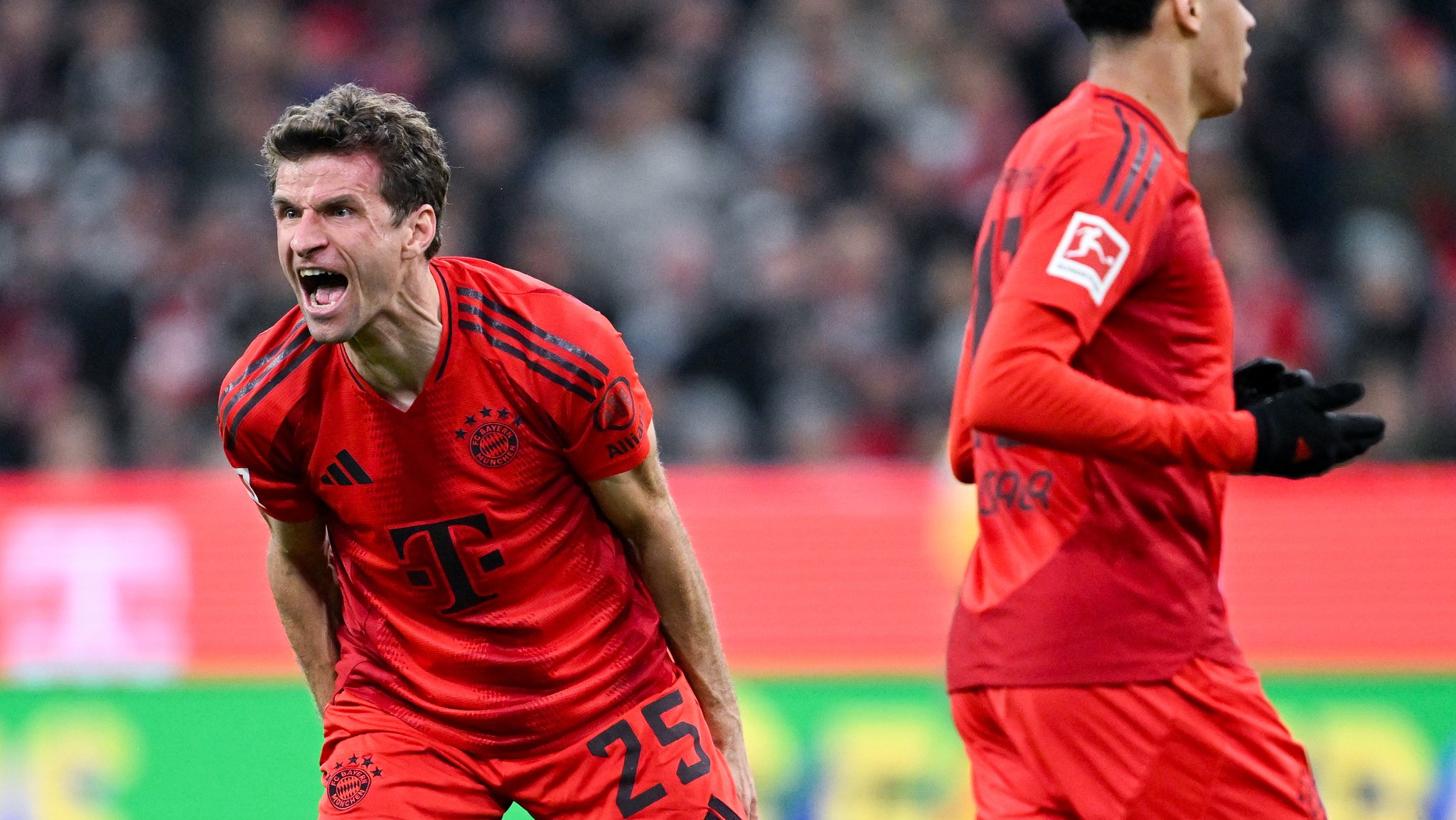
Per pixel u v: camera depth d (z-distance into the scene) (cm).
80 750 2208
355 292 1080
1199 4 1151
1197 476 1123
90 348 3428
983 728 1173
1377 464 3102
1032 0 3834
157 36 3909
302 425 1144
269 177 1112
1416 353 3384
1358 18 3831
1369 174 3644
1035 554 1125
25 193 3669
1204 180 3469
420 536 1162
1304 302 3381
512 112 3762
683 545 1220
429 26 3953
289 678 2220
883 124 3703
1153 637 1107
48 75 3866
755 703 2227
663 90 3684
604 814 1211
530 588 1186
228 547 2250
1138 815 1111
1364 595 2233
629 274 3531
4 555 2241
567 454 1150
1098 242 1064
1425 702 2209
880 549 2258
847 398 3247
